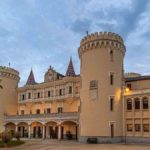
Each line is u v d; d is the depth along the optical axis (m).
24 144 43.12
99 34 51.00
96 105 48.94
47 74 71.94
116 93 49.91
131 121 48.59
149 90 47.00
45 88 68.19
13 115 67.94
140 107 47.75
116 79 50.53
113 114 48.62
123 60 54.62
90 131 48.41
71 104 62.03
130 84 52.97
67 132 59.56
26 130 67.50
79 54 56.66
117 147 36.97
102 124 47.75
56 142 48.56
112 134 47.81
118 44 51.78
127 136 48.56
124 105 50.12
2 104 70.69
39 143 45.62
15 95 74.75
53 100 65.38
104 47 50.66
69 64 66.44
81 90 52.62
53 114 59.00
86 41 52.22
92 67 50.81
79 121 52.88
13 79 74.94
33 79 75.12
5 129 69.00
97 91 49.41
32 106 71.00
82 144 43.69
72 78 61.53
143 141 46.19
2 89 71.31
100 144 44.03
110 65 50.28
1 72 71.75
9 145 39.16
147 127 46.31
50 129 63.16
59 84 64.88
